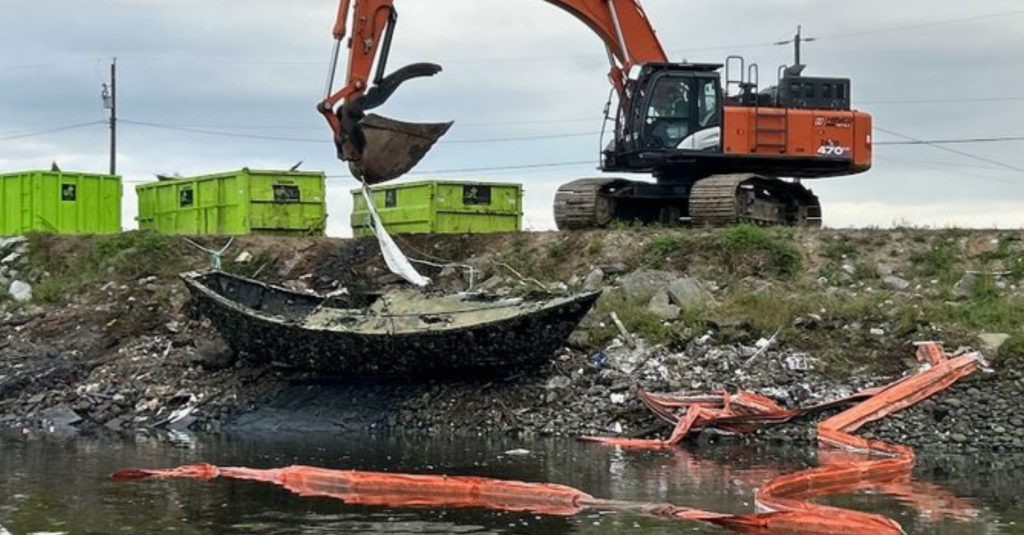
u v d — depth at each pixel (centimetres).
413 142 2058
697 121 2644
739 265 2459
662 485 1471
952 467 1647
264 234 2941
